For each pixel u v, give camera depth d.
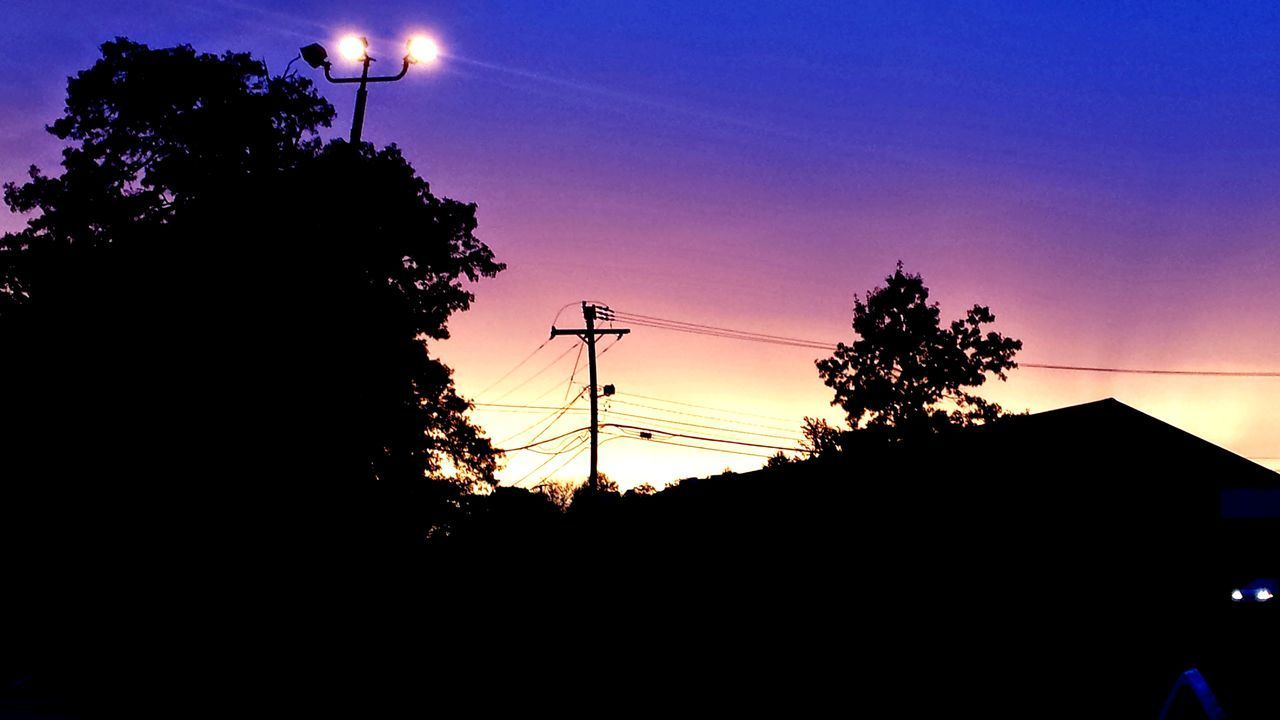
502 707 15.73
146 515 17.08
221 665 16.86
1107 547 15.62
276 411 17.50
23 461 17.33
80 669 17.69
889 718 13.66
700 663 17.16
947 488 17.02
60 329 17.72
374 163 20.42
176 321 17.52
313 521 17.61
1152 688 13.15
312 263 18.61
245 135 20.34
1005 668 14.40
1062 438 16.67
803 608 17.48
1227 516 15.19
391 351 20.42
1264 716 10.58
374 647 18.02
